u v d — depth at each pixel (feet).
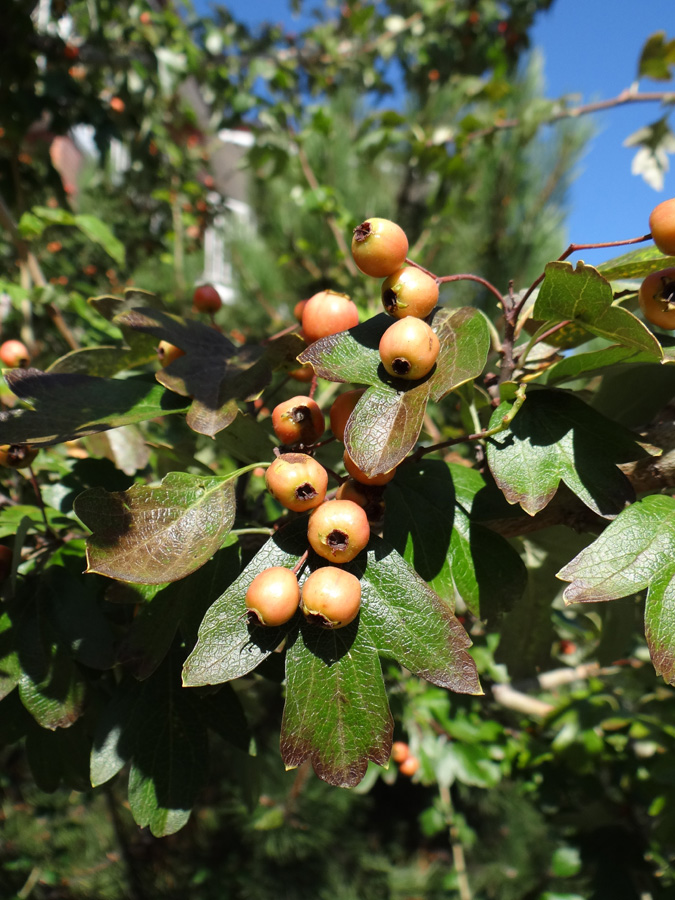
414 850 2.35
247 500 0.70
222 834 2.17
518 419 0.48
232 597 0.42
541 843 1.78
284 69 2.52
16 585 0.57
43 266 1.85
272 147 2.28
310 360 0.45
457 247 2.45
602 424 0.47
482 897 1.84
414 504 0.49
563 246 2.42
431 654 0.41
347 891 2.08
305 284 2.77
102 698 0.61
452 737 1.23
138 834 2.16
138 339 0.65
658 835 0.94
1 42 1.60
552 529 0.62
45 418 0.50
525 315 0.57
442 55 2.92
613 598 0.39
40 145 1.82
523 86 2.37
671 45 1.33
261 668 0.54
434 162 2.17
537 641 0.75
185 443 0.74
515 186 2.37
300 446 0.48
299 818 1.99
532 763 1.09
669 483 0.49
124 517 0.43
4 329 1.63
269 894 2.02
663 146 1.38
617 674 1.30
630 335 0.46
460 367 0.43
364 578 0.43
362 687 0.40
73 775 0.59
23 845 2.15
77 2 2.05
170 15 2.17
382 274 0.46
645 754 0.99
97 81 2.10
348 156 2.59
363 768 0.39
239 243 2.89
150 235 3.07
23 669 0.53
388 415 0.43
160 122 2.50
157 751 0.52
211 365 0.55
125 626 0.63
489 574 0.48
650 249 0.55
